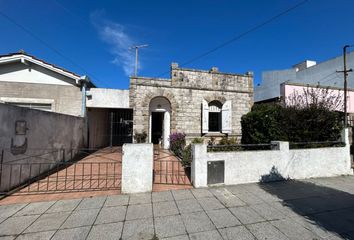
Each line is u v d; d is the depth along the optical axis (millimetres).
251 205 3975
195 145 4996
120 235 2883
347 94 11805
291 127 7191
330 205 4027
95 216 3438
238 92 11398
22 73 8797
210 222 3287
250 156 5453
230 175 5242
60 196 4316
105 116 12344
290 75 18391
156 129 11430
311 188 5082
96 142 11047
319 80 16391
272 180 5637
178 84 10508
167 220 3334
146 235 2896
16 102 8609
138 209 3730
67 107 9141
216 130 11273
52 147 6438
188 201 4125
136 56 15898
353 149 8914
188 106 10586
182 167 6875
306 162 6098
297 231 3051
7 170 4496
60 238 2791
